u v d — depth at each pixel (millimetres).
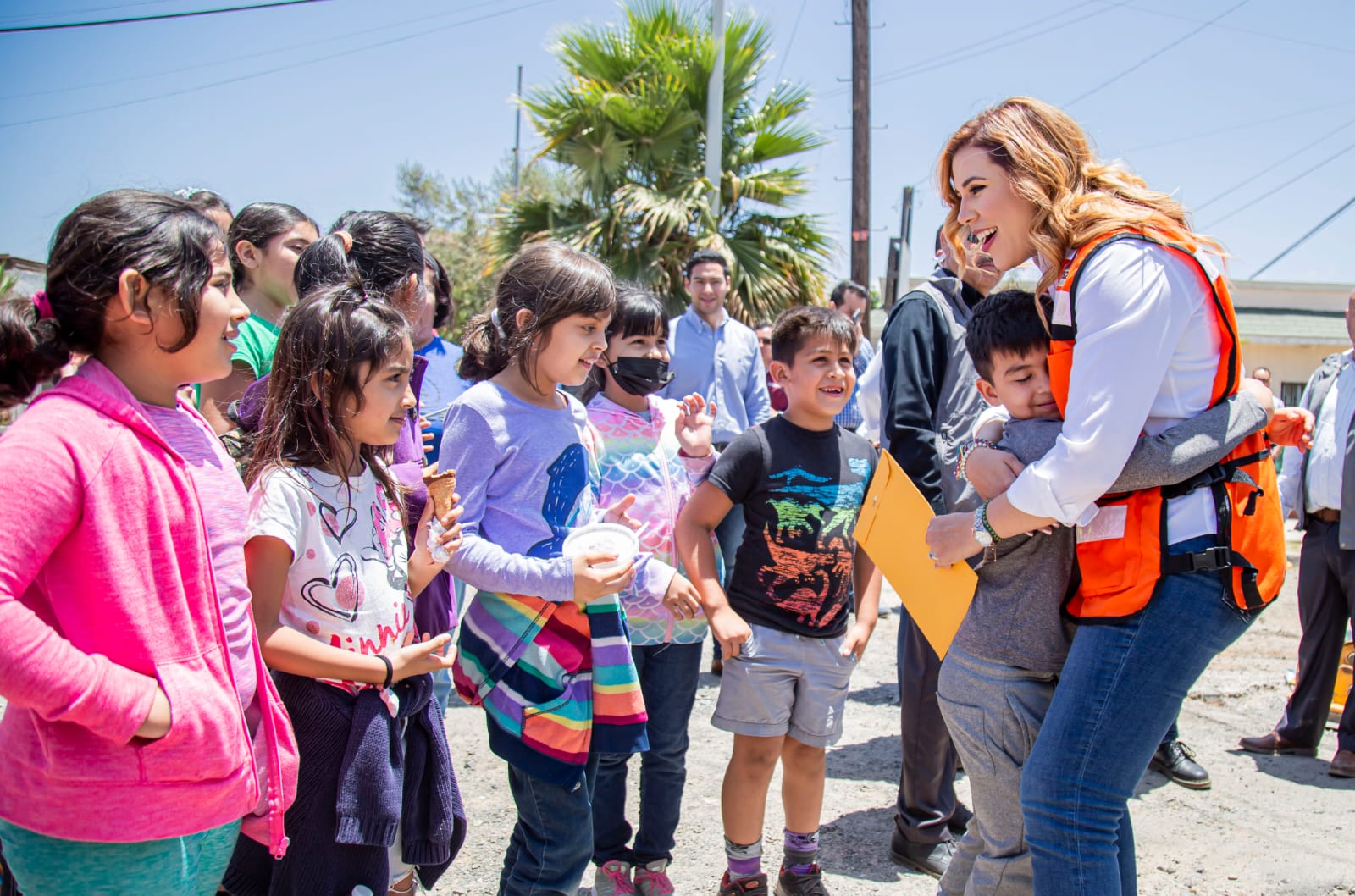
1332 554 3877
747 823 2633
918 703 2932
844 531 2689
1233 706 4703
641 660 2773
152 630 1465
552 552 2262
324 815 1821
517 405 2320
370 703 1873
